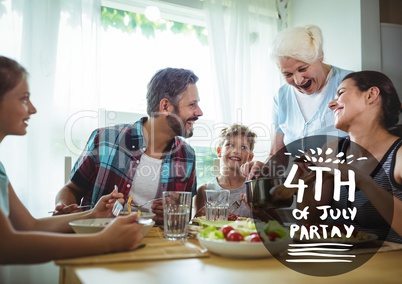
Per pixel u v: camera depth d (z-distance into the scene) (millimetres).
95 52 1799
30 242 612
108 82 1958
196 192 1686
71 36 1762
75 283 626
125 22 2020
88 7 1803
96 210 1009
